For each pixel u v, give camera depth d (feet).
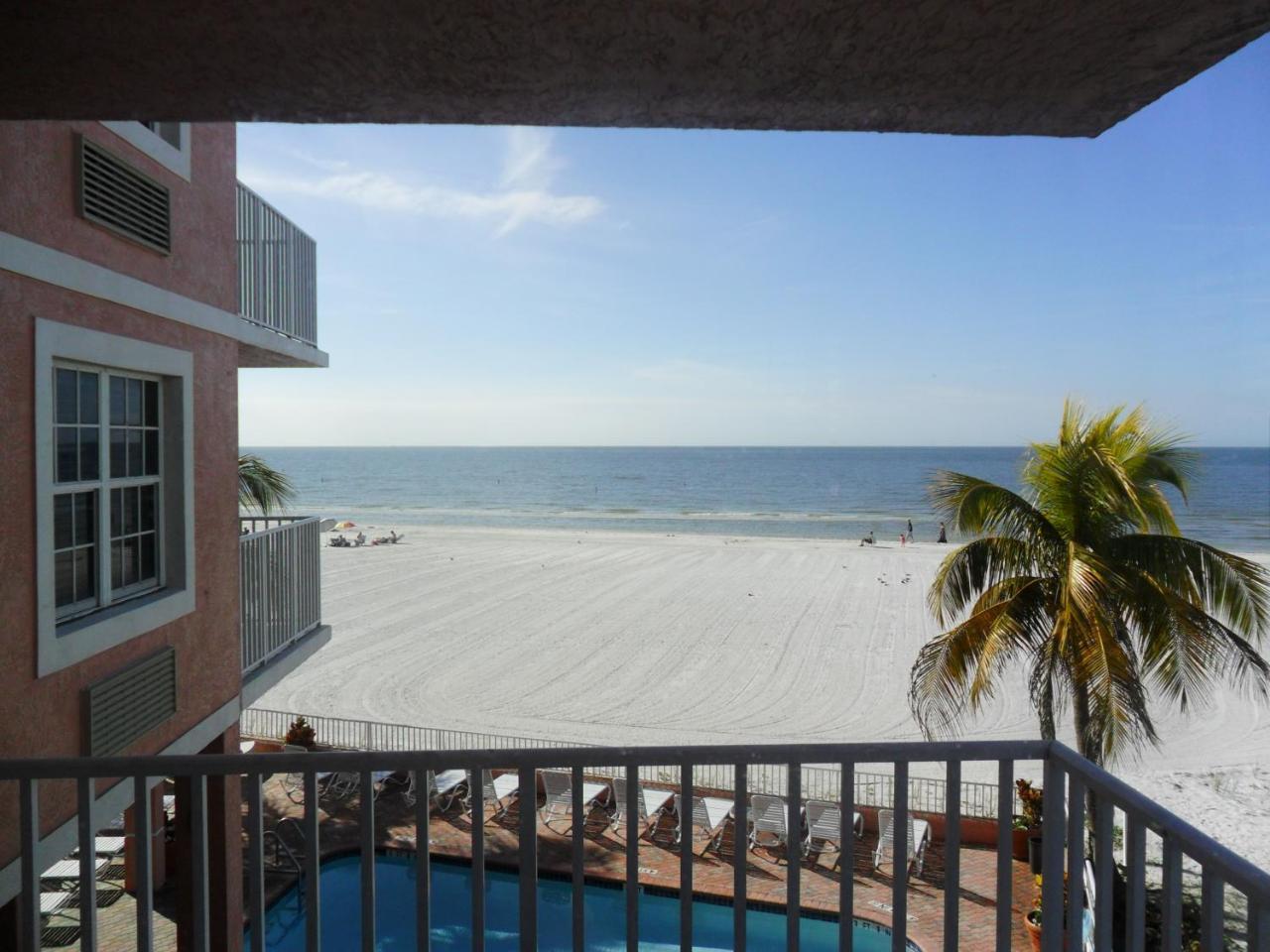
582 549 169.58
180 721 21.12
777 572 135.64
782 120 8.07
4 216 14.99
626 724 61.16
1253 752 56.85
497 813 44.11
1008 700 66.08
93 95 7.63
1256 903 5.65
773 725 61.46
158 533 20.98
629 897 7.98
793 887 8.02
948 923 7.94
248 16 6.27
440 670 75.05
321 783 46.47
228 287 23.94
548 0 5.95
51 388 16.24
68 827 16.57
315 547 30.89
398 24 6.36
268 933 33.27
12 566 15.19
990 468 511.81
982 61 6.82
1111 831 7.15
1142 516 35.70
